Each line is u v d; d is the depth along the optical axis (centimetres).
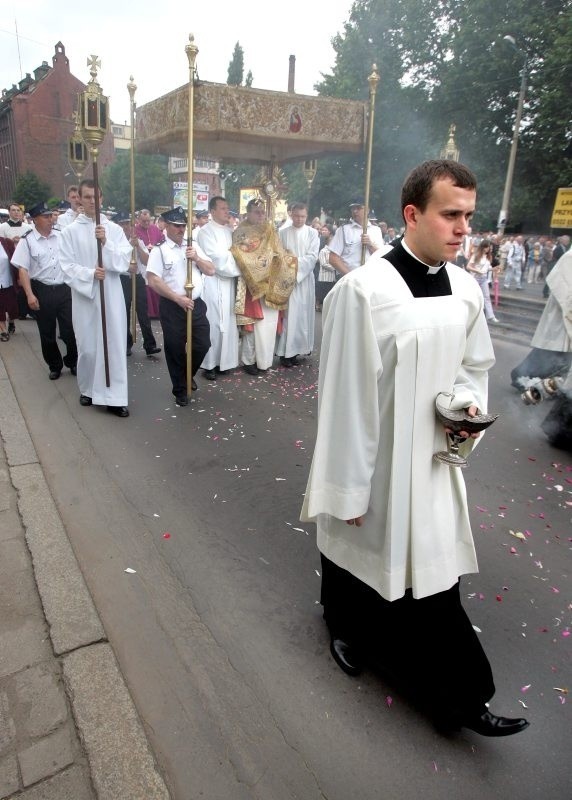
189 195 534
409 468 195
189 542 345
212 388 647
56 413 546
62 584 298
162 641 266
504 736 222
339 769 208
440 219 175
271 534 356
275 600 297
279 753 213
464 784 203
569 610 295
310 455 472
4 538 339
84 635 264
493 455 488
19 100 5056
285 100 591
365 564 210
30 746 213
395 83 3053
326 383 195
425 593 201
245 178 2653
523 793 201
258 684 244
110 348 529
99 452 463
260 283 666
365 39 3133
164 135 610
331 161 3130
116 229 541
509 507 400
